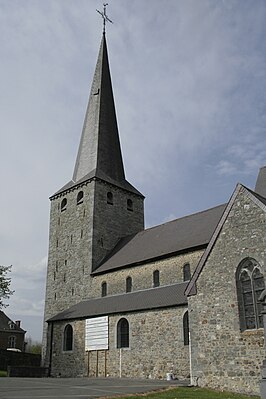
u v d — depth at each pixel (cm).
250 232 1914
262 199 1975
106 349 2930
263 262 1828
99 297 3544
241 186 2020
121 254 3691
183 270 2939
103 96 4762
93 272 3706
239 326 1839
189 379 2362
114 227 4100
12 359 3562
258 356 1744
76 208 4169
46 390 1738
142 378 2586
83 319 3203
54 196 4456
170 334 2542
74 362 3150
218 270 1995
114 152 4553
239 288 1902
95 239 3884
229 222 2016
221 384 1838
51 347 3388
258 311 1806
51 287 4097
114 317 2952
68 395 1552
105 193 4150
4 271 4400
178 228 3447
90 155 4447
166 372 2497
